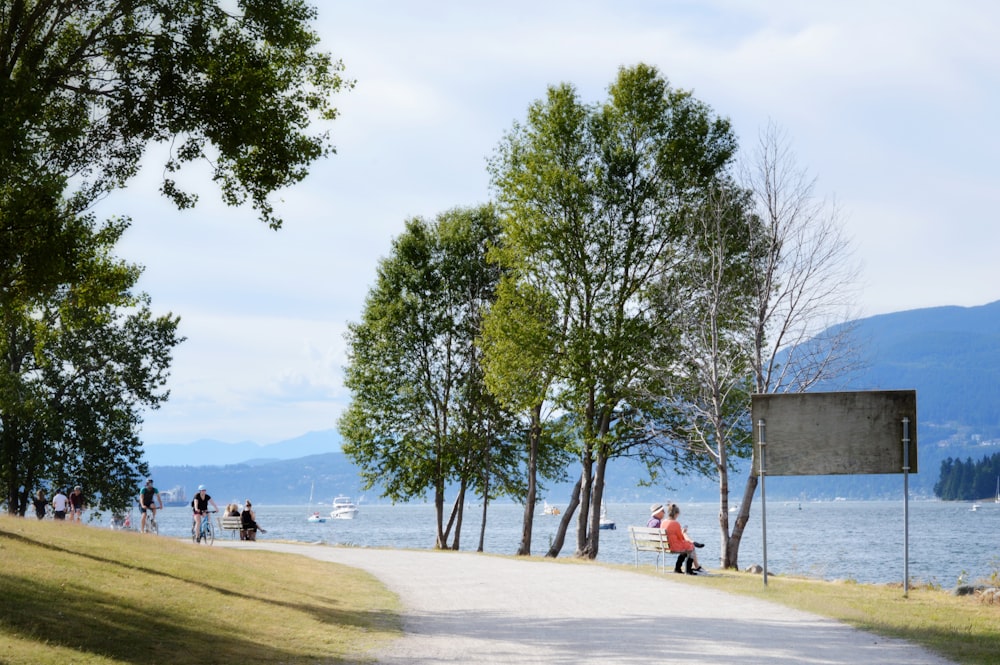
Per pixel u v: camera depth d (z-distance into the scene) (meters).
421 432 49.88
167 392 57.72
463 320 50.09
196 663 11.55
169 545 25.08
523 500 50.78
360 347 49.97
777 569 52.41
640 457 40.12
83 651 11.33
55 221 18.23
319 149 19.41
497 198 39.28
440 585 22.23
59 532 22.53
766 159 33.00
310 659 12.11
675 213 36.53
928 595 19.55
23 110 16.31
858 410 19.94
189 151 19.27
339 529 171.75
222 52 18.45
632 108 37.16
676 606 17.84
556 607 17.81
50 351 53.88
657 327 36.19
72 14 18.75
